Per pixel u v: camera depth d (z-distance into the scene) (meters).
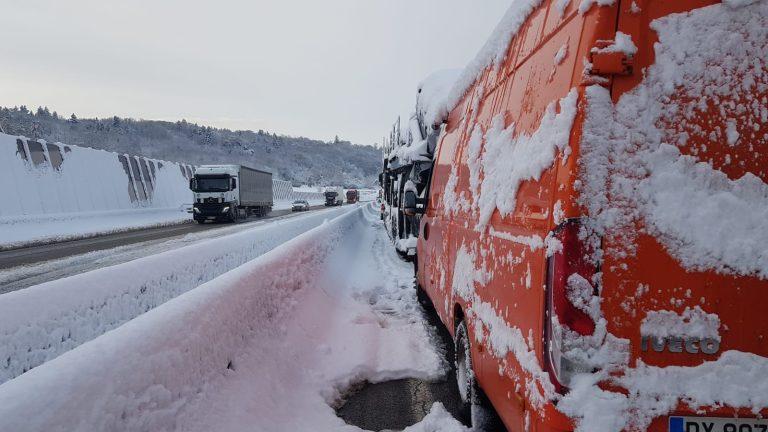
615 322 1.76
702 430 1.73
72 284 4.54
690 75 1.80
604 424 1.71
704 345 1.74
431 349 4.96
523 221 2.23
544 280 1.91
